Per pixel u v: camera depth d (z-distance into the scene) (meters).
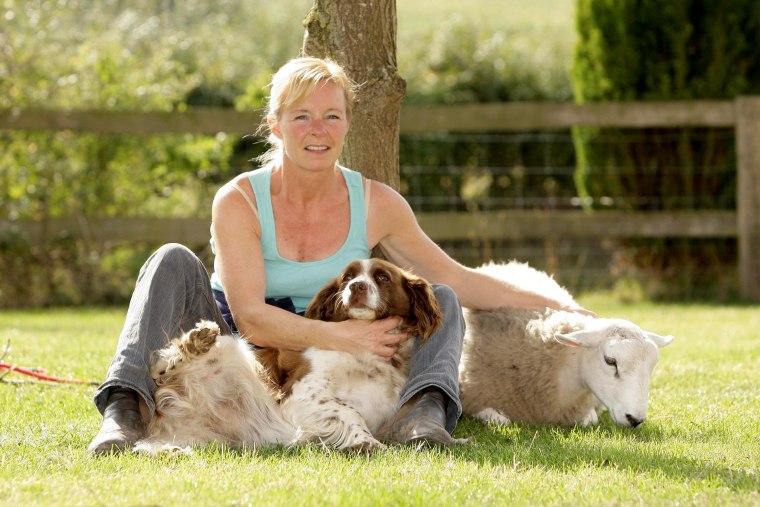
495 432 5.44
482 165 17.06
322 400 4.93
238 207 5.30
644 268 14.02
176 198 14.83
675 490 3.87
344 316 5.26
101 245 13.45
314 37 6.57
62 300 13.20
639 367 5.43
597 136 13.73
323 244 5.45
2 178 13.43
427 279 5.82
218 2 21.89
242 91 17.20
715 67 13.45
